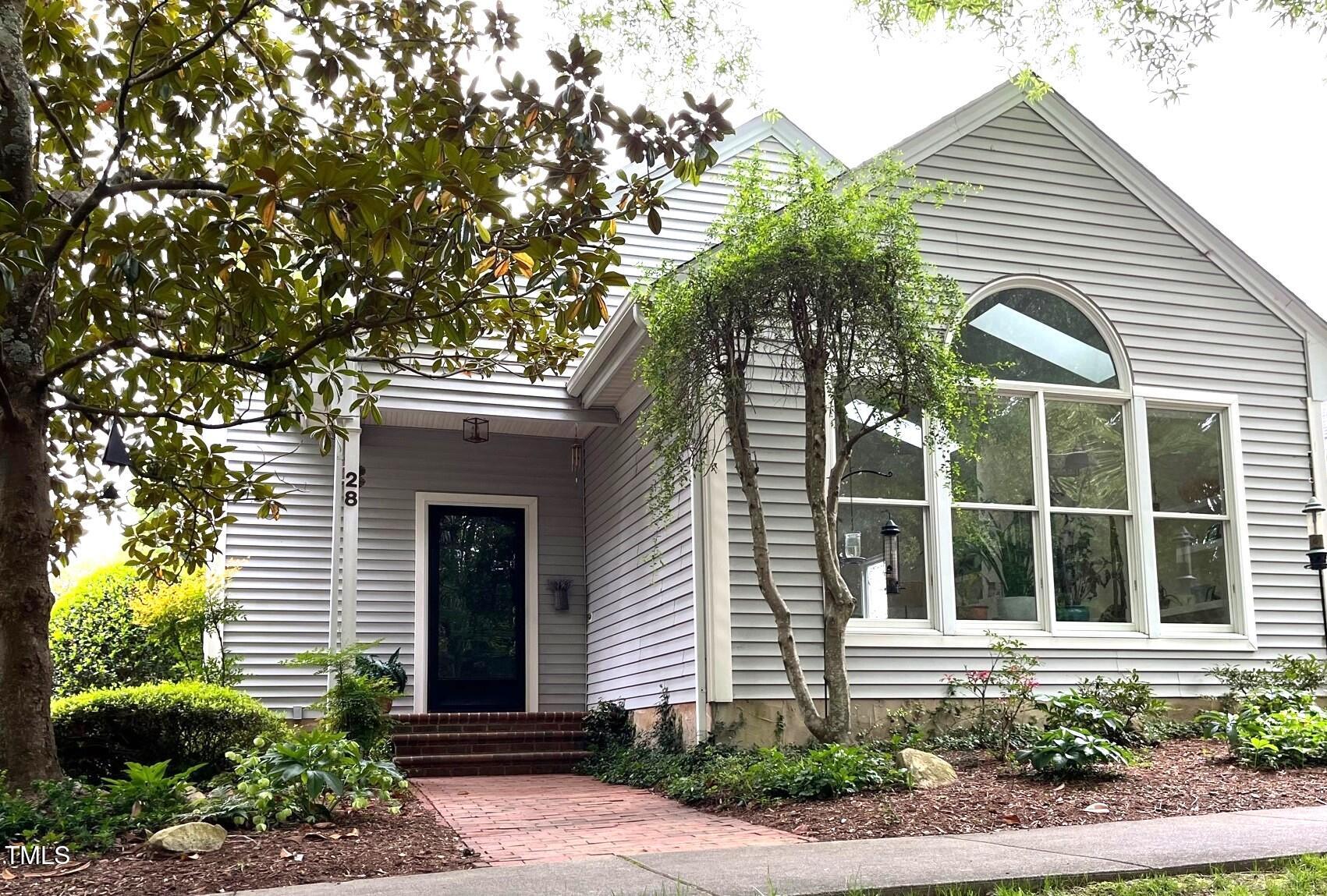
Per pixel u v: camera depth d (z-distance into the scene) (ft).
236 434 39.55
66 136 23.24
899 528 31.73
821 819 21.20
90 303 19.44
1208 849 16.66
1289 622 35.14
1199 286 36.35
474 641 41.60
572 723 37.27
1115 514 34.01
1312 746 26.35
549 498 43.29
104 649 40.11
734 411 28.17
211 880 15.98
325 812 21.21
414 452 41.75
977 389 28.96
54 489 27.73
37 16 22.99
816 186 27.55
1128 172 36.14
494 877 15.99
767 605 30.50
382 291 19.60
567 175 20.39
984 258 34.09
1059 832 18.95
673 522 32.37
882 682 30.63
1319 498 36.29
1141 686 31.63
